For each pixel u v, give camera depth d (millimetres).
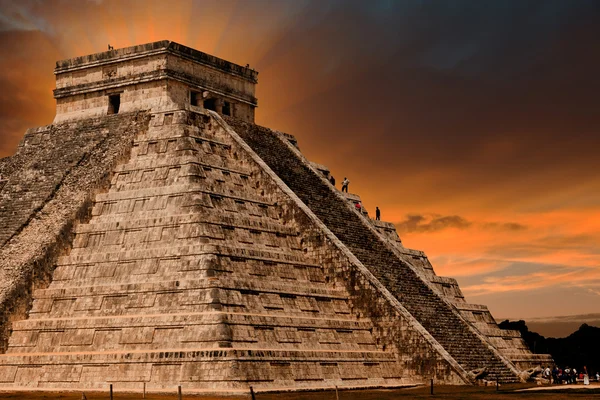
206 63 81125
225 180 70562
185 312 58906
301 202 71688
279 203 72000
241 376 54438
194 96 80438
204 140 73188
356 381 61188
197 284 59406
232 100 84125
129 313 60688
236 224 65750
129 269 63000
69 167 73188
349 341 64500
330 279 68812
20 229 68312
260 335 58625
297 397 53125
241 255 63156
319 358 59844
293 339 60594
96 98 79938
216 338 56188
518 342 82625
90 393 56594
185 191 65938
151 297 60469
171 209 65625
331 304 66625
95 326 60406
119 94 79000
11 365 60906
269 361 56531
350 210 76188
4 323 62594
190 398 52844
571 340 101125
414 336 64875
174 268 61500
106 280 63375
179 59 78375
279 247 68625
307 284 66938
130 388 56344
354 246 71312
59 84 81875
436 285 81625
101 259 64250
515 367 69812
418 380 64188
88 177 71125
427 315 68062
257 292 61562
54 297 63656
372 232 74688
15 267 64875
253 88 86750
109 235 66125
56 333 61500
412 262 82625
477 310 82438
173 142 72188
